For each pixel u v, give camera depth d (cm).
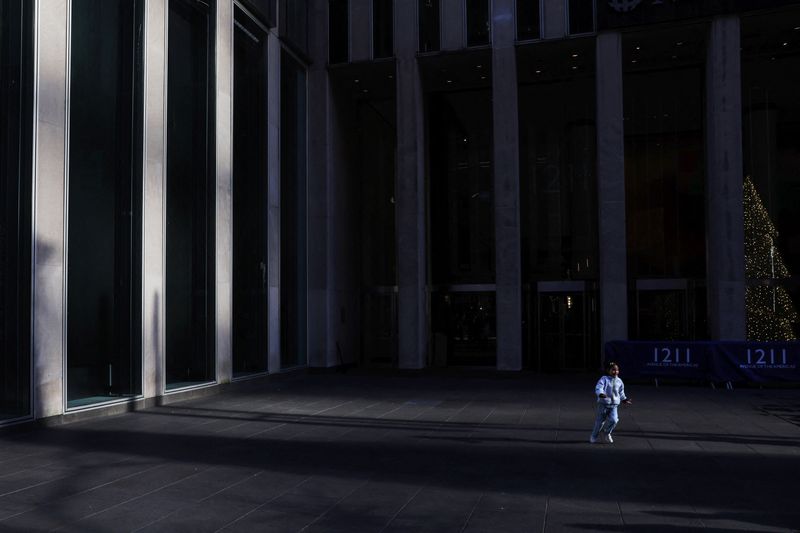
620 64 2236
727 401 1622
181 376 1761
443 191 2748
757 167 2430
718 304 2134
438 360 2697
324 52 2530
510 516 671
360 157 2867
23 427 1198
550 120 2653
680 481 823
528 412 1450
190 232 1819
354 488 789
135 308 1545
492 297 2655
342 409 1501
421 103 2492
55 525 643
